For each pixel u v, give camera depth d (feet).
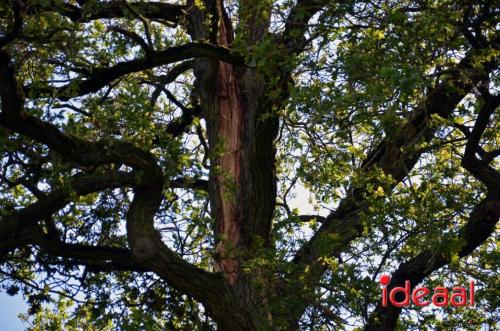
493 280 45.03
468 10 37.09
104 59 40.37
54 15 34.60
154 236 38.14
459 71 35.73
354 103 32.94
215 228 46.01
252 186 44.73
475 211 41.81
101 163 37.24
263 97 41.19
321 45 35.37
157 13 48.96
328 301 38.52
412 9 36.32
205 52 39.29
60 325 51.21
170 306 45.55
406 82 30.99
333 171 39.17
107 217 48.65
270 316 38.88
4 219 39.70
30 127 36.04
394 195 39.11
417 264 42.47
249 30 39.50
